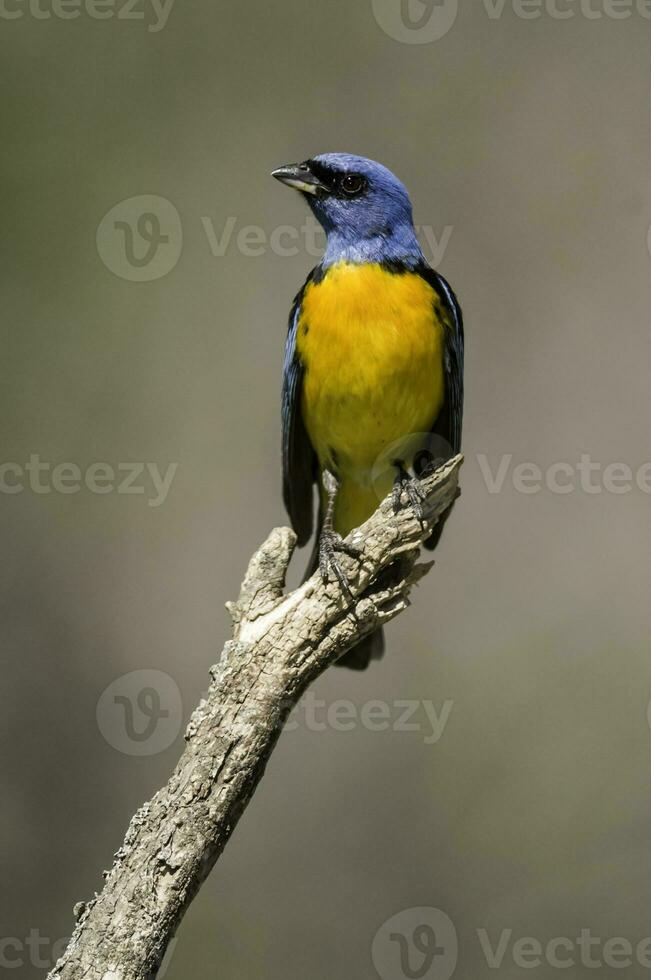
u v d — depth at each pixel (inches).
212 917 457.4
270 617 254.7
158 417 527.8
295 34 551.2
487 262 522.3
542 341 515.8
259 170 544.4
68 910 460.1
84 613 504.1
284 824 475.2
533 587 505.7
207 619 504.1
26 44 555.5
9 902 460.1
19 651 497.0
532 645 499.5
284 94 548.7
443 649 501.4
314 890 462.9
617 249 520.4
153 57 553.6
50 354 532.4
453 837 470.9
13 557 508.1
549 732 486.3
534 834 472.4
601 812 473.1
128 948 227.9
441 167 532.1
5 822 473.4
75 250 541.0
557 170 528.7
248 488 521.0
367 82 546.3
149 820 237.8
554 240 522.9
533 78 540.1
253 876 466.3
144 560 510.9
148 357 534.0
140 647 501.4
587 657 497.0
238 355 533.3
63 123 551.2
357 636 259.6
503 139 534.0
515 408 512.7
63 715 490.9
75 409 527.2
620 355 511.8
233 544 513.7
